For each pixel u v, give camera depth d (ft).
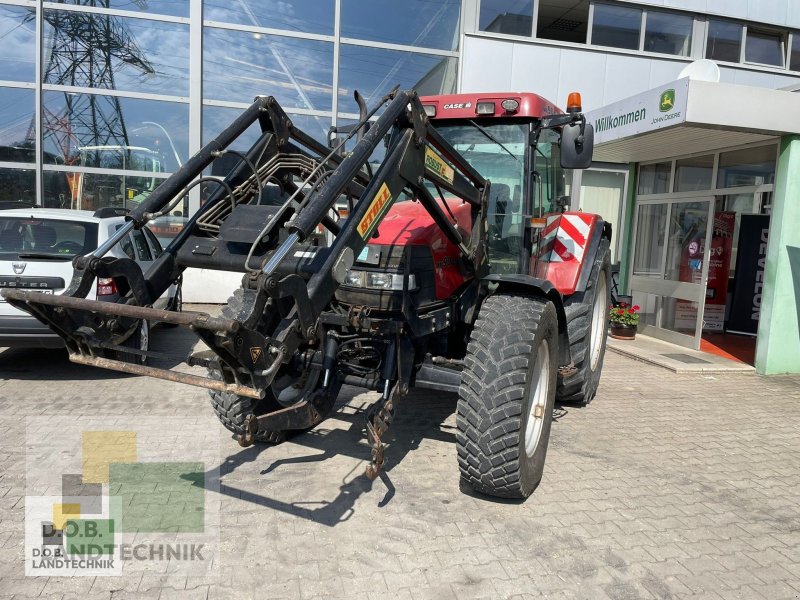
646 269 31.65
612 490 12.58
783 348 23.70
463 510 11.35
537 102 14.42
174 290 24.32
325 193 8.87
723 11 36.45
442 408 17.43
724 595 9.12
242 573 9.11
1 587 8.55
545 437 12.41
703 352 27.17
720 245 32.60
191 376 8.30
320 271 9.04
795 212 22.72
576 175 35.55
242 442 9.83
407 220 12.87
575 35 35.40
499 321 11.26
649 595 9.02
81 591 8.55
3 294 8.36
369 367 12.37
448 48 34.96
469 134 15.06
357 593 8.73
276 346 8.32
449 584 9.04
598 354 19.90
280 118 11.61
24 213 18.74
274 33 33.71
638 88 35.78
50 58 31.78
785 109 21.56
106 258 9.11
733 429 16.93
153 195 9.78
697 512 11.76
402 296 11.41
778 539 10.86
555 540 10.42
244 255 9.73
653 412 18.34
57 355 21.79
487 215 14.56
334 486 12.14
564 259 16.67
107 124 32.68
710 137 23.72
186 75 33.14
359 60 34.86
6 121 31.63
